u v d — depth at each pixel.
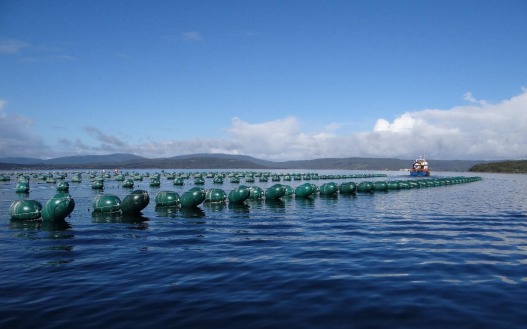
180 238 19.17
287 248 16.59
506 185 75.88
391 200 40.84
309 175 98.69
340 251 15.91
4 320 8.96
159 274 12.64
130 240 18.72
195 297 10.35
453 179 79.94
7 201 41.69
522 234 20.16
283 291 10.76
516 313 9.09
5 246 17.42
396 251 15.86
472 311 9.21
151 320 8.87
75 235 20.14
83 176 116.19
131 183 65.69
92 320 8.91
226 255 15.30
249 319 8.84
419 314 9.04
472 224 23.80
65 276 12.51
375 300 9.98
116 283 11.70
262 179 89.19
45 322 8.84
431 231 21.12
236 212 29.92
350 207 33.81
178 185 73.25
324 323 8.57
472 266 13.38
